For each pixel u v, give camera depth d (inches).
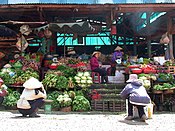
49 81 455.2
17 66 508.1
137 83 331.3
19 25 578.2
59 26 523.8
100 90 489.1
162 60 569.6
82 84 457.4
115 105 436.5
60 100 426.0
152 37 730.2
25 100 358.3
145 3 523.5
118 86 505.0
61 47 792.9
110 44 826.2
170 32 577.0
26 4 518.6
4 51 612.7
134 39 799.7
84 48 815.7
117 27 805.2
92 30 572.1
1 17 602.9
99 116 378.0
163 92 457.4
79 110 427.5
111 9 538.9
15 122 321.7
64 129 281.4
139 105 319.0
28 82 362.3
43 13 554.6
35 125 303.3
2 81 441.7
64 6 522.9
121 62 578.2
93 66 529.7
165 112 431.2
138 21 734.5
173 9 545.3
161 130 277.7
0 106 459.5
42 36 559.8
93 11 564.1
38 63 535.5
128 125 305.1
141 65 496.1
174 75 498.9
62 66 501.4
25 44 553.9
